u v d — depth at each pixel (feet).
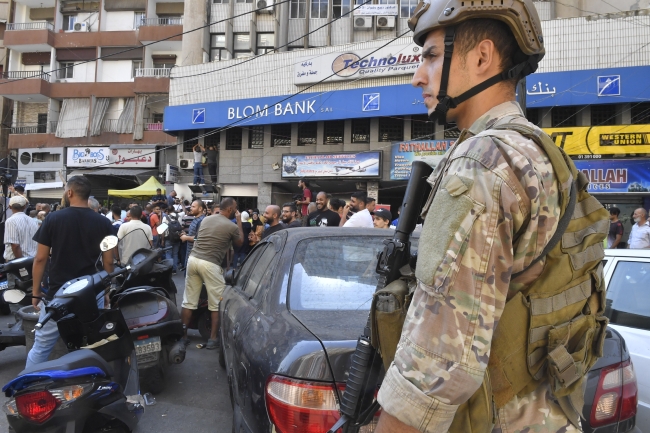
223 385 13.91
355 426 3.70
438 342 2.72
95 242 12.35
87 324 9.79
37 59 87.04
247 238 32.19
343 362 5.57
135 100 80.02
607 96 46.37
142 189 61.62
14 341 14.51
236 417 7.73
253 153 61.11
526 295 3.10
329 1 66.28
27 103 87.66
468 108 3.50
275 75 59.31
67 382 7.57
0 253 23.91
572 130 46.44
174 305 13.60
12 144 83.20
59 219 11.96
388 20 64.49
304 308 7.31
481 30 3.34
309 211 25.80
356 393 3.66
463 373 2.65
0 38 91.15
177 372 14.87
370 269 8.16
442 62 3.47
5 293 10.31
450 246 2.78
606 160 45.70
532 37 3.32
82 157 80.02
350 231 9.29
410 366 2.76
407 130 54.49
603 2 55.26
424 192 3.81
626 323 10.00
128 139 80.23
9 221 19.52
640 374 9.04
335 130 58.23
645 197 46.68
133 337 12.21
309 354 5.77
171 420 11.62
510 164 2.93
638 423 8.90
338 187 61.52
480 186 2.86
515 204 2.85
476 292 2.73
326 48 56.59
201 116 62.28
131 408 9.12
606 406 6.20
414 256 3.69
